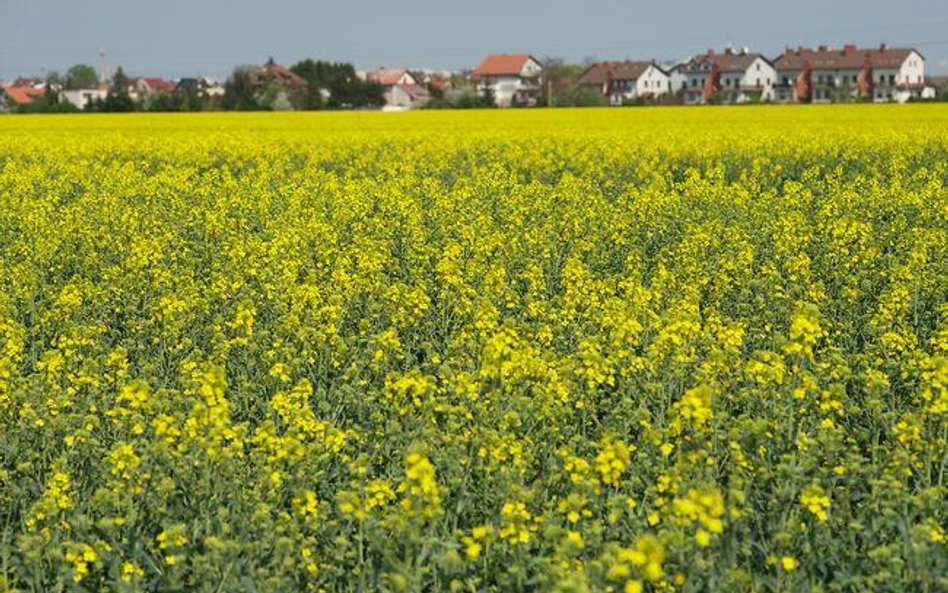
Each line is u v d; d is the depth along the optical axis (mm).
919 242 16844
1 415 9492
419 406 9211
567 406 9578
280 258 16891
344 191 25875
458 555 6867
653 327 11758
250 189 26562
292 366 10641
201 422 8156
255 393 10570
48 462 9000
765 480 8109
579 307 13859
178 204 23516
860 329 13219
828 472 8469
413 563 7172
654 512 7367
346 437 8953
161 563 7457
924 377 8867
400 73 187875
